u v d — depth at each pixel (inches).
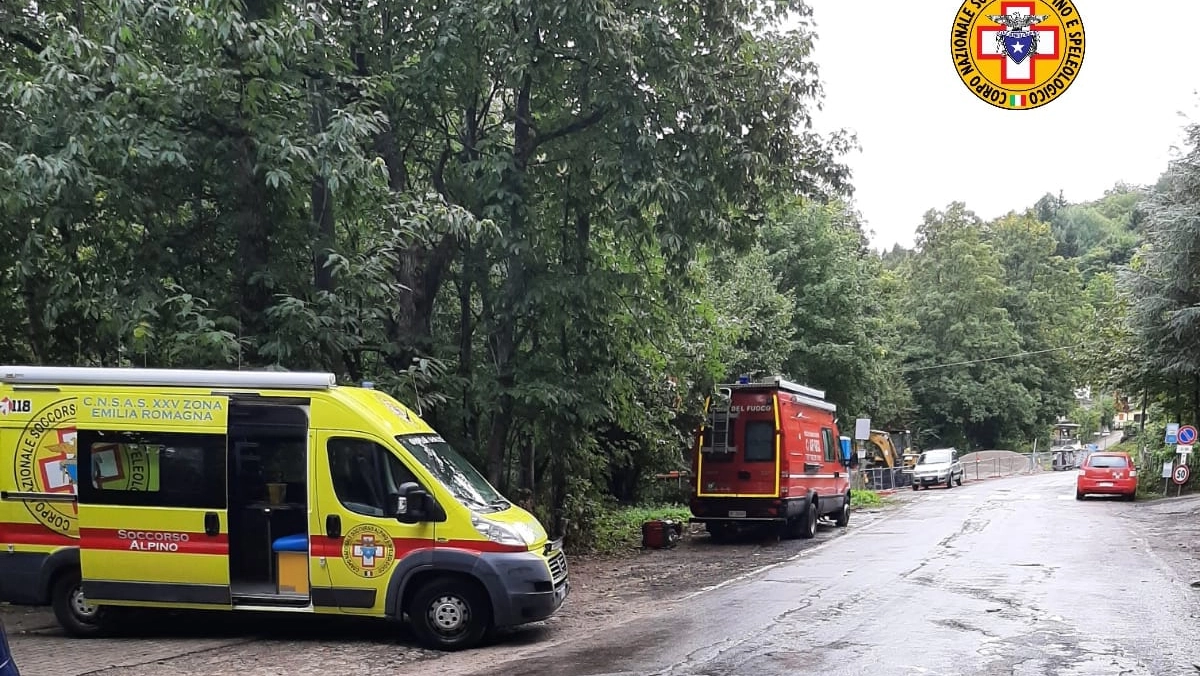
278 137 419.5
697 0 571.2
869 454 1882.4
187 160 426.9
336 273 433.1
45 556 350.3
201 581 343.3
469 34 533.6
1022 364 2657.5
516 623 336.2
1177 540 673.6
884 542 700.7
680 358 716.7
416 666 314.5
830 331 1571.1
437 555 336.5
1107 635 338.0
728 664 300.4
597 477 749.3
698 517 732.0
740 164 568.1
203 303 426.9
